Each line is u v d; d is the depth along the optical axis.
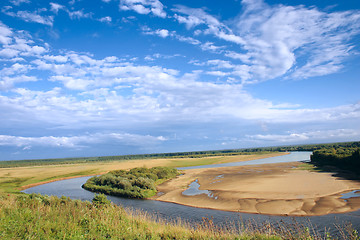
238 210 27.83
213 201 33.31
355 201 28.28
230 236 10.70
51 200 16.42
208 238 10.41
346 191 34.12
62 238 8.49
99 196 18.83
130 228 10.80
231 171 72.00
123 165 114.31
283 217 24.02
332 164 70.00
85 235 9.08
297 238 10.74
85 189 50.12
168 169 70.00
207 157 172.38
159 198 38.00
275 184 42.47
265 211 26.53
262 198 32.41
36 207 12.75
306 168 67.75
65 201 16.66
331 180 43.88
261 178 51.56
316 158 85.81
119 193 41.78
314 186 38.59
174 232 11.54
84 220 11.00
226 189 41.00
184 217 25.55
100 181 52.44
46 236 8.34
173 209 30.00
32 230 8.59
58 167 118.94
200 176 63.91
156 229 12.09
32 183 62.03
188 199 35.81
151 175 58.78
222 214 26.58
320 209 25.88
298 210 26.05
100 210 12.95
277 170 67.06
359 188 35.84
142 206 32.25
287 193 34.34
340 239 16.16
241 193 36.59
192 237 10.90
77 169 100.06
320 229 19.56
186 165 111.19
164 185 51.56
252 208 28.14
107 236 9.64
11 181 64.88
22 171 96.56
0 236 7.71
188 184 51.09
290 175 53.88
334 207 26.34
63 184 60.94
